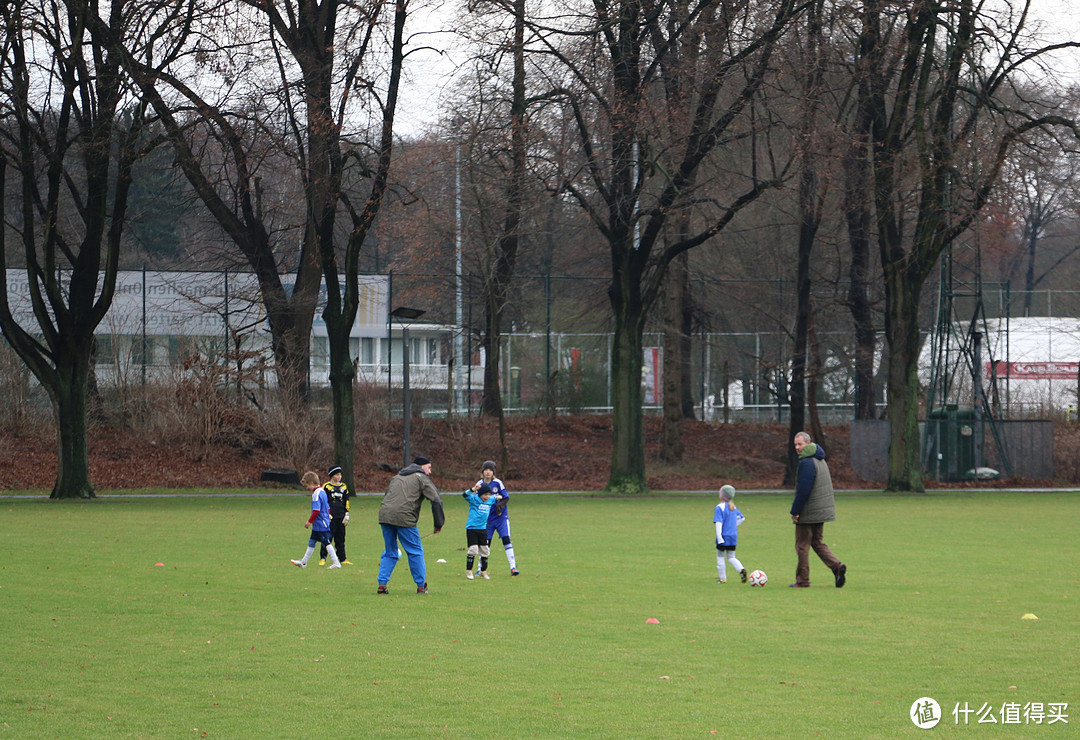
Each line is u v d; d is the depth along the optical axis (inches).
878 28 2495.1
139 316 3526.1
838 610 967.6
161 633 840.3
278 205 3186.5
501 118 2518.5
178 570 1247.5
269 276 3176.7
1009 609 973.2
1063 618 922.7
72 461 2498.8
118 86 2358.5
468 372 3693.4
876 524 1950.1
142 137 2591.0
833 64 2472.9
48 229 2384.4
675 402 3474.4
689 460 3526.1
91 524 1881.2
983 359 3951.8
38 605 977.5
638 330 2746.1
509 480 3312.0
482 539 1206.3
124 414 3284.9
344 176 2677.2
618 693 644.1
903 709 606.2
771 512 2244.1
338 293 2605.8
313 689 653.3
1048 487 3152.1
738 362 4146.2
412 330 4128.9
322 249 2568.9
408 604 1000.2
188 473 2977.4
